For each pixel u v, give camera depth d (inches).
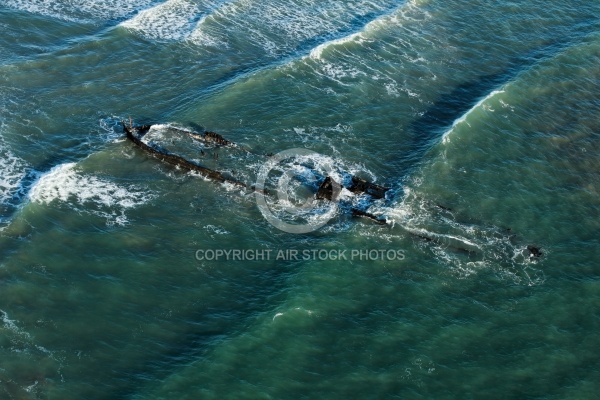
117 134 2207.2
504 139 2247.8
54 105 2311.8
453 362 1574.8
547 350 1611.7
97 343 1577.3
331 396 1485.0
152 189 2009.1
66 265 1756.9
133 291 1707.7
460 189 2053.4
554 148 2228.1
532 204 2023.9
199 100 2373.3
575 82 2524.6
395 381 1523.1
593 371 1567.4
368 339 1611.7
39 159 2090.3
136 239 1847.9
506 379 1542.8
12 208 1903.3
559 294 1756.9
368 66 2588.6
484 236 1909.4
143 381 1497.3
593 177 2130.9
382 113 2363.4
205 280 1748.3
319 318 1652.3
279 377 1515.7
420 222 1936.5
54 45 2605.8
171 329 1620.3
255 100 2379.4
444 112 2384.4
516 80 2495.1
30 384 1477.6
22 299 1659.7
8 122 2212.1
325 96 2423.7
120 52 2600.9
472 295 1743.4
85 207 1924.2
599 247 1899.6
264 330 1610.5
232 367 1529.3
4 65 2455.7
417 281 1769.2
